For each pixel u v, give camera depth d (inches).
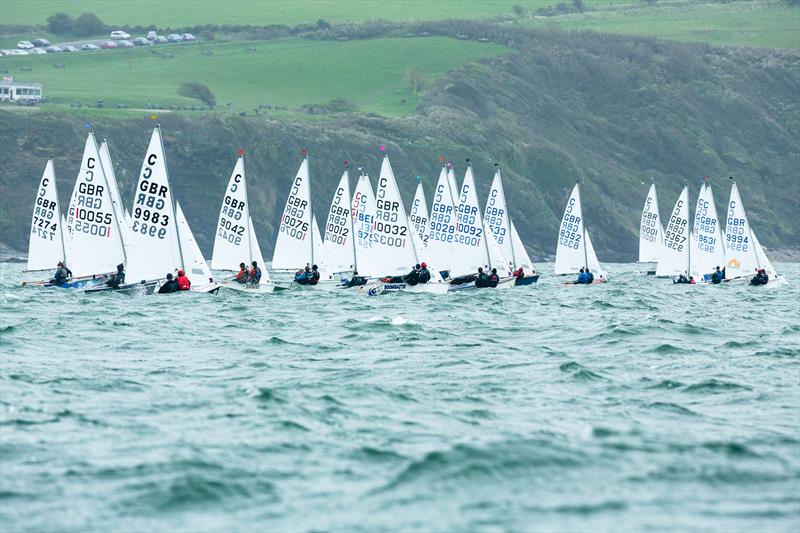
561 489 2620.6
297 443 3016.7
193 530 2347.4
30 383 3865.7
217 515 2436.0
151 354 4773.6
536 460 2832.2
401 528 2351.1
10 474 2696.9
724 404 3666.3
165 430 3154.5
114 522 2391.7
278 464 2810.0
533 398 3727.9
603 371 4382.4
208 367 4389.8
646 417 3420.3
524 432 3157.0
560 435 3122.5
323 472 2743.6
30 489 2588.6
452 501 2529.5
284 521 2399.1
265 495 2568.9
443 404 3595.0
